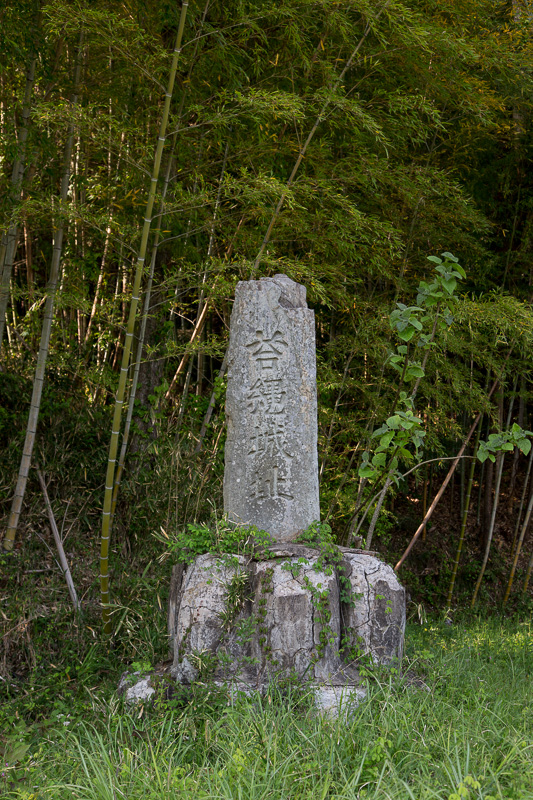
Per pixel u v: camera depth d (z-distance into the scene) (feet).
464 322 21.90
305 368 14.65
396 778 8.43
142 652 15.05
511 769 8.82
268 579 13.16
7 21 16.10
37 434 19.94
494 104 20.52
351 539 20.61
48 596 17.34
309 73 18.17
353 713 10.94
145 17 18.11
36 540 18.69
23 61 16.94
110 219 16.33
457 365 24.45
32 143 17.07
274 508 14.33
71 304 17.58
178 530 18.97
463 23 20.62
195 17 17.47
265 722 10.39
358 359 23.86
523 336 20.79
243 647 13.25
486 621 24.86
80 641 16.33
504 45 20.48
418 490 30.37
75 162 22.93
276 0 17.71
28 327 22.53
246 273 18.86
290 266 16.61
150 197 14.85
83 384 22.75
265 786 8.48
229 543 13.88
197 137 19.56
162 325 22.31
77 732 12.14
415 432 13.80
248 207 18.08
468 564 27.91
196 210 18.69
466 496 26.94
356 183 19.61
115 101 19.44
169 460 20.25
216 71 18.34
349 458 24.70
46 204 15.67
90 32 15.84
